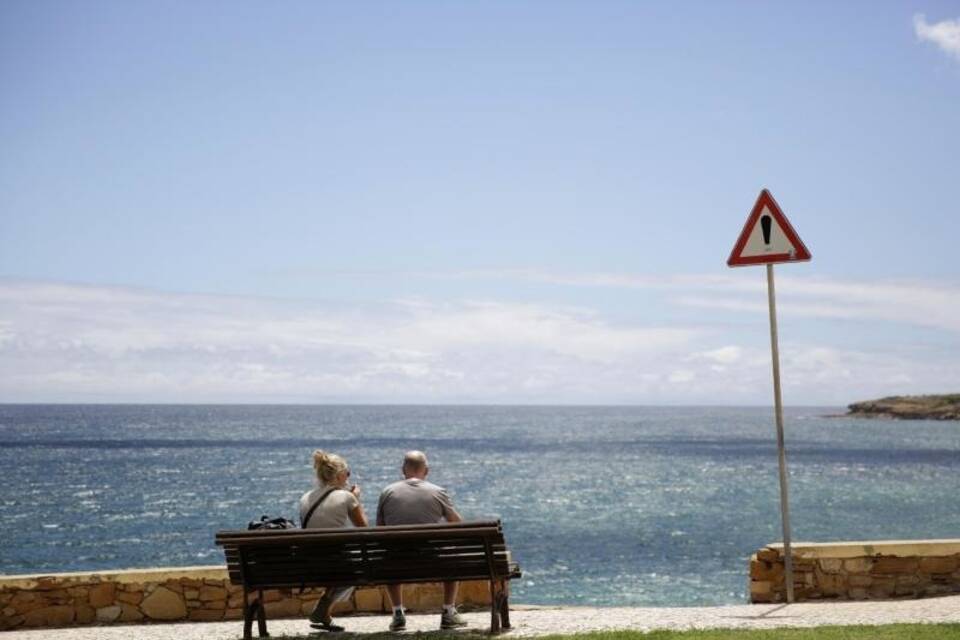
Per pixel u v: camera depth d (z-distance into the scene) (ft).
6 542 136.98
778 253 37.01
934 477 276.62
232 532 32.14
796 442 547.90
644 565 113.80
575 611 38.81
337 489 34.86
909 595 39.99
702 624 33.45
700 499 205.98
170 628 35.86
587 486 240.32
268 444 476.54
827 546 40.29
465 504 193.57
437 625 35.91
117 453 386.11
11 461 331.16
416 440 551.59
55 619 37.70
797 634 29.84
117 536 143.33
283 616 39.14
